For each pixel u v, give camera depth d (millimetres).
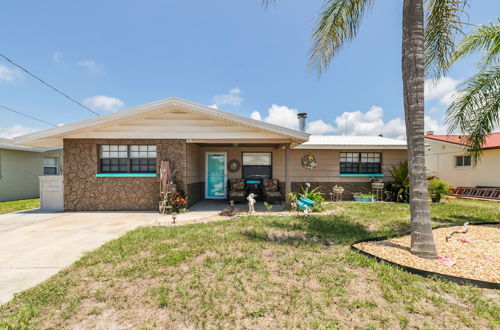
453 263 3109
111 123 7363
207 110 6961
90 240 4359
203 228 5039
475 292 2391
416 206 3451
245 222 5551
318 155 10484
